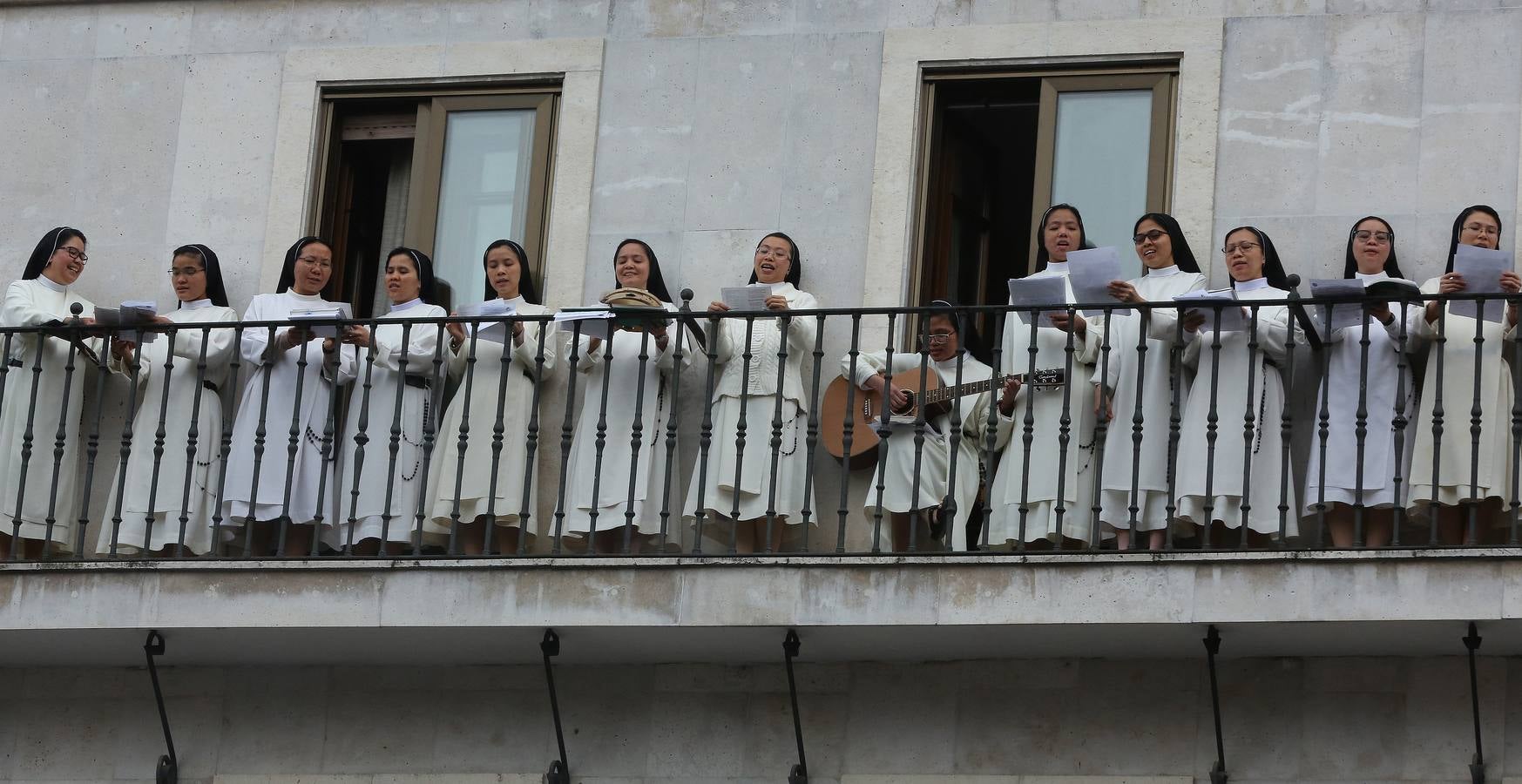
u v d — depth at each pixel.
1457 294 19.03
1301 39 21.23
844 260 21.58
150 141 23.05
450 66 22.70
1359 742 19.28
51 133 23.22
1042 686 19.89
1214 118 21.22
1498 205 20.61
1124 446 20.00
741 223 21.88
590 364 21.14
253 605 20.06
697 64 22.30
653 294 21.52
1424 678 19.28
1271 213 20.97
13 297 22.02
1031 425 19.45
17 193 23.11
